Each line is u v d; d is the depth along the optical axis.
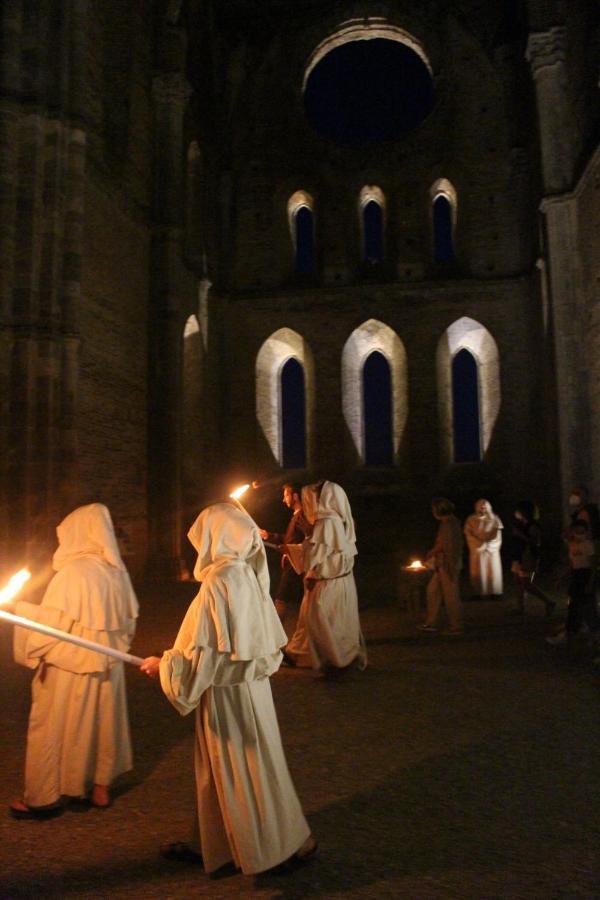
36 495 14.05
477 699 7.45
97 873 3.96
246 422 25.89
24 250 14.33
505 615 13.09
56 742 4.71
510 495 24.41
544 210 19.69
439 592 11.46
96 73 17.45
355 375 26.23
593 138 17.61
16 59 14.51
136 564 18.89
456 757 5.75
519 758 5.71
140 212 19.94
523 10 24.31
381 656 9.62
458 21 26.78
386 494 25.11
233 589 3.70
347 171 26.83
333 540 8.35
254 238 26.88
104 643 4.76
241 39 27.62
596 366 17.98
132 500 18.86
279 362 27.16
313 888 3.77
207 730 3.74
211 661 3.61
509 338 24.98
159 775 5.45
